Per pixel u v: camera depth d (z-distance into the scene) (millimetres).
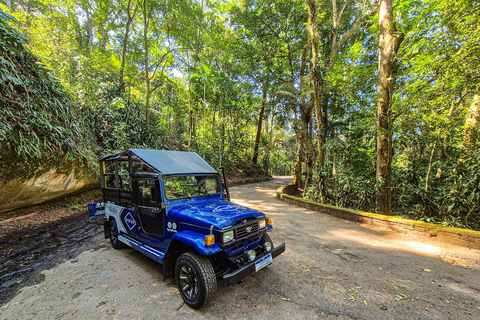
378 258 3859
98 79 10922
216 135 16312
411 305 2551
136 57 13977
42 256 3939
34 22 11641
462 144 5852
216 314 2379
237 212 2900
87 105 9359
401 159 9055
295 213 7309
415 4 6383
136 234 3621
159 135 13781
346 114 9883
